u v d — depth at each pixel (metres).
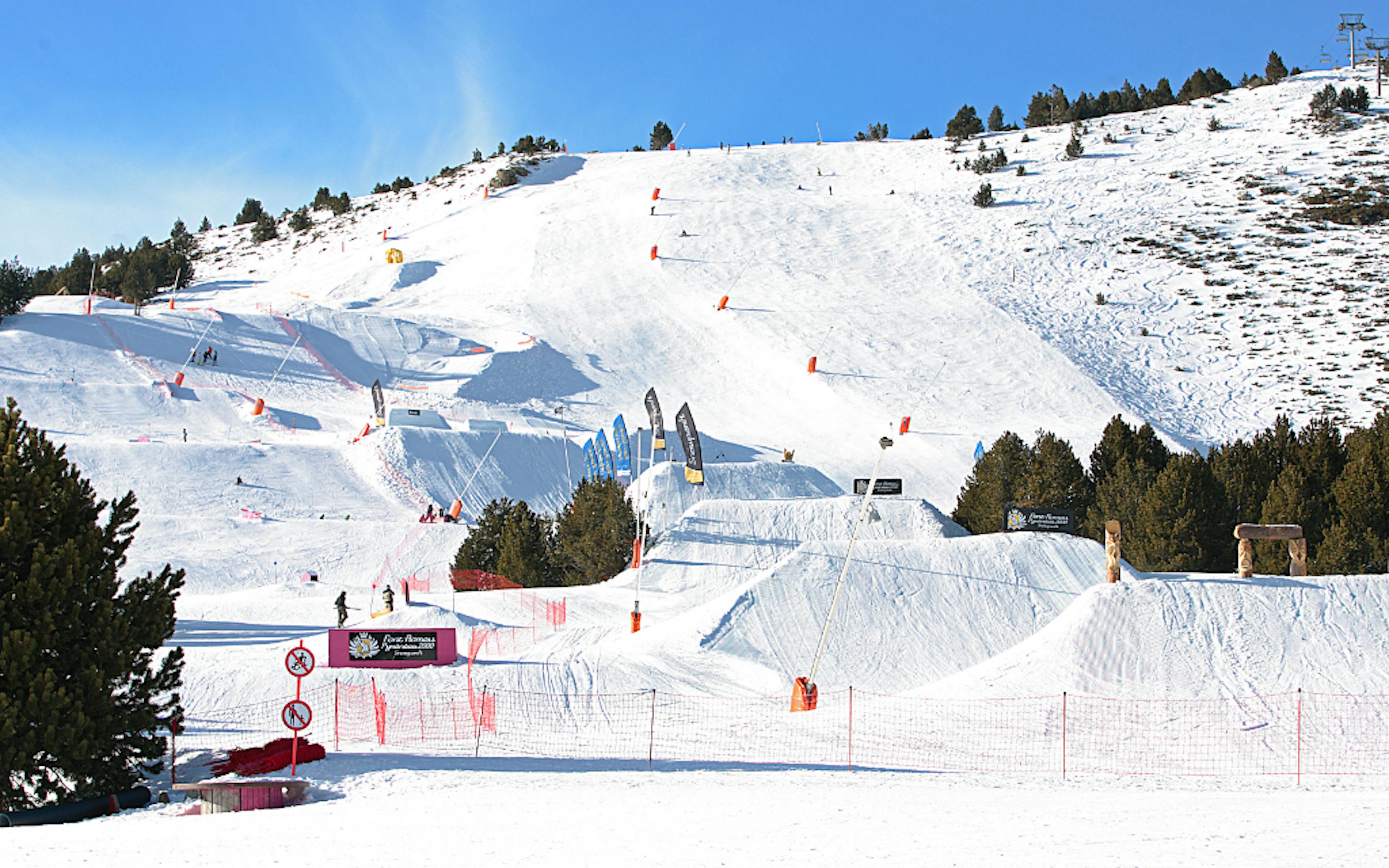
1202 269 87.94
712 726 19.52
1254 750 16.78
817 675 24.61
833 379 71.56
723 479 46.16
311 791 13.75
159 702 20.69
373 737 18.64
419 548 41.38
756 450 62.84
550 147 148.88
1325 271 83.75
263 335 68.44
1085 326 80.31
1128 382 71.38
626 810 11.69
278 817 12.04
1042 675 20.50
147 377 58.38
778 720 19.62
